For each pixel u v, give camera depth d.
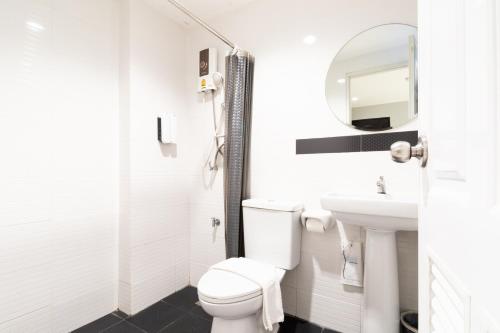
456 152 0.43
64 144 1.53
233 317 1.19
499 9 0.31
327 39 1.64
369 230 1.30
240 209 1.82
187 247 2.20
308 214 1.55
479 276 0.35
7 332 1.29
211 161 2.12
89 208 1.65
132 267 1.76
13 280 1.32
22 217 1.36
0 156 1.28
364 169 1.52
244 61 1.84
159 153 1.98
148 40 1.91
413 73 1.41
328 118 1.63
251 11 1.94
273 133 1.83
